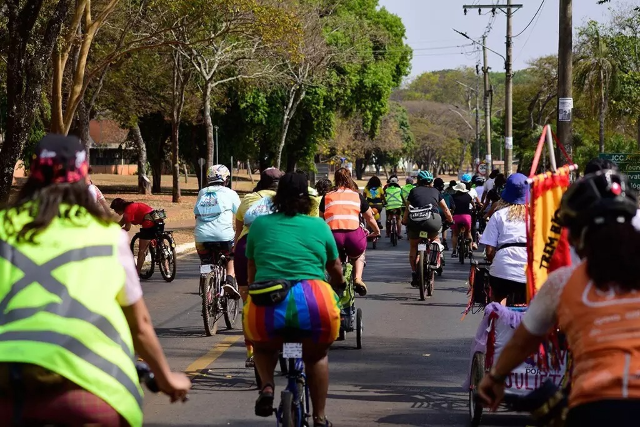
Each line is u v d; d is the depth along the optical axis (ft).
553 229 33.58
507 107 244.83
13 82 102.63
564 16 112.16
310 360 36.47
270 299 34.81
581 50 243.81
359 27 325.62
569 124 112.57
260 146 328.49
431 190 88.89
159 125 327.67
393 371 55.47
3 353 18.89
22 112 102.78
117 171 612.70
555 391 21.71
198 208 68.33
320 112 319.47
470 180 144.36
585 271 20.43
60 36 118.62
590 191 21.26
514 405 22.41
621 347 19.22
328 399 48.16
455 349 62.75
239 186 446.60
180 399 22.88
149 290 96.94
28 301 19.70
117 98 248.93
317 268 36.63
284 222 36.91
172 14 169.68
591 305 19.89
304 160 336.49
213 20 162.40
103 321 19.95
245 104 296.30
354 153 497.46
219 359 59.11
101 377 19.54
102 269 20.36
